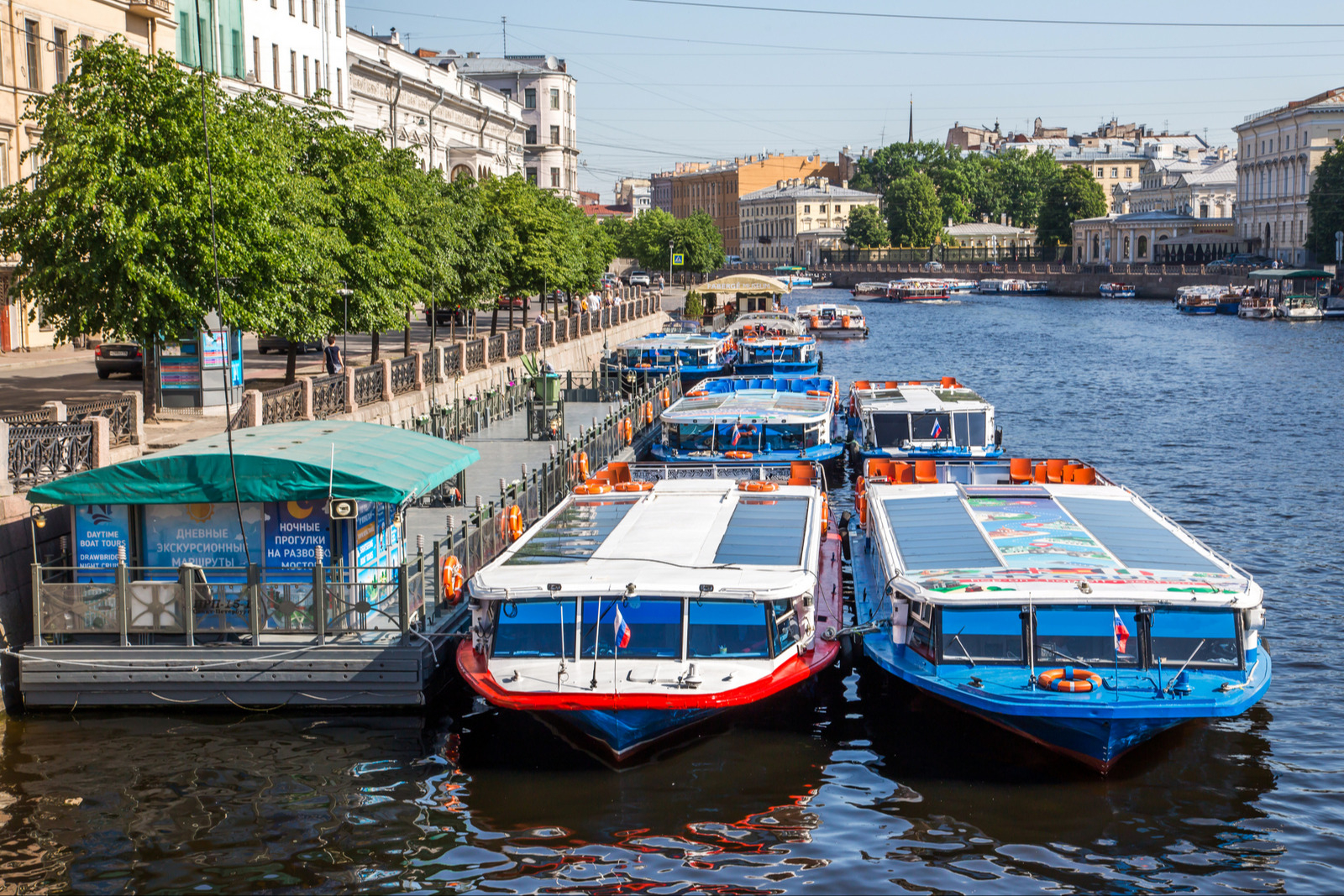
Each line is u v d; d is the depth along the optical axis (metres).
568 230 65.12
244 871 13.41
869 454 32.47
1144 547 17.92
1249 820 14.55
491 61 128.12
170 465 17.69
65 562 19.03
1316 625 21.89
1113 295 150.25
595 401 45.00
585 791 15.35
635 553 17.97
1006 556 17.41
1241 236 156.38
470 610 17.44
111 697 17.58
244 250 24.70
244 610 17.80
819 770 16.00
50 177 23.94
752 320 73.25
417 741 16.78
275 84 60.44
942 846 13.93
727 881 13.20
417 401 35.72
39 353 44.25
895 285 150.12
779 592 16.27
